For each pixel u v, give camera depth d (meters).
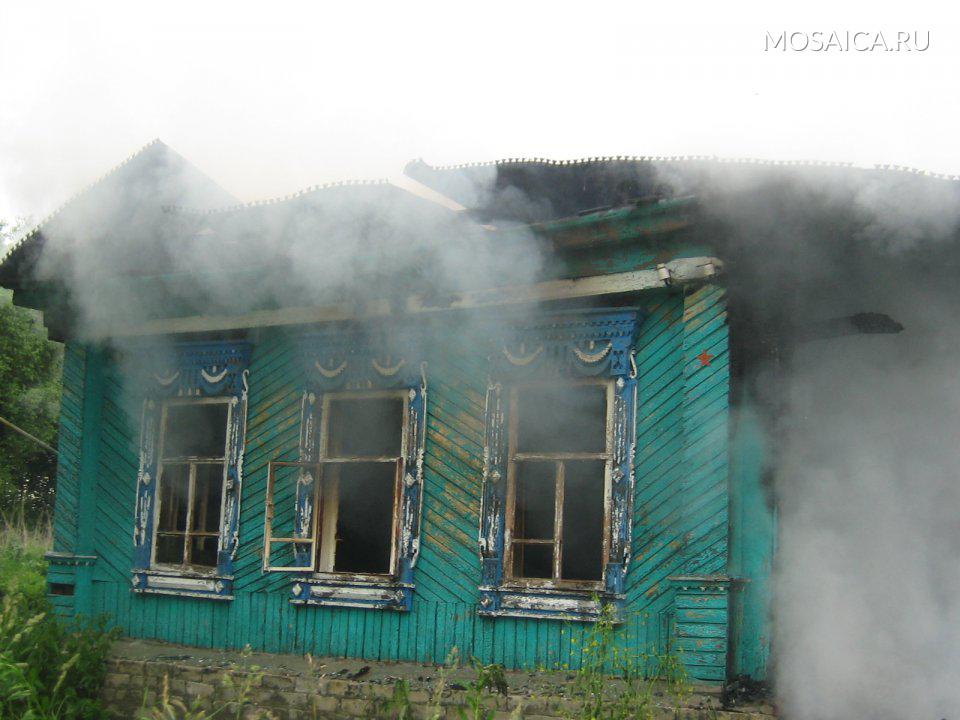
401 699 5.84
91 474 8.48
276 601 7.46
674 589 5.96
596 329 6.46
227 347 8.05
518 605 6.46
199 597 7.79
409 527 6.99
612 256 6.38
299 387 7.71
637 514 6.20
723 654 5.62
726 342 5.96
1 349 17.89
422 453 7.04
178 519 8.28
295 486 7.53
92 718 6.86
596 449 7.80
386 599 6.97
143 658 7.21
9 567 12.16
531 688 5.85
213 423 8.70
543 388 6.78
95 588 8.34
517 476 6.79
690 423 5.98
